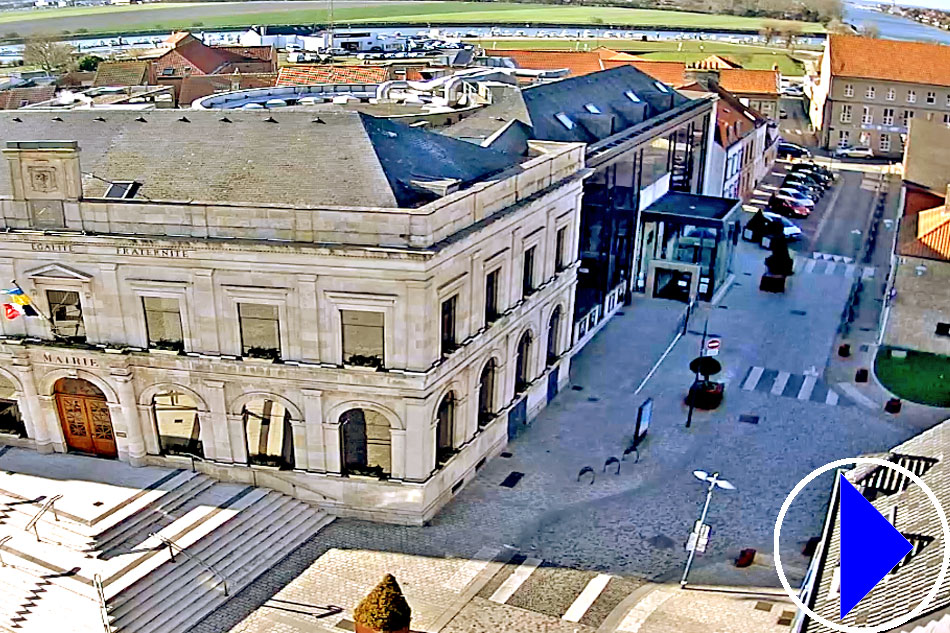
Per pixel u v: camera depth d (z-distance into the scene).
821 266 79.62
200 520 39.31
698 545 36.34
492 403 46.81
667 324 66.00
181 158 42.12
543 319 50.97
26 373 42.53
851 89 130.50
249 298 39.09
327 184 39.47
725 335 64.06
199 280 39.22
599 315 64.25
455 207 39.09
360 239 37.38
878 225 93.06
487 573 38.34
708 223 68.12
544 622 35.47
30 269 41.00
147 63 115.62
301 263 37.88
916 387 56.38
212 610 35.84
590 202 58.03
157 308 40.50
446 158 44.75
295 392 40.19
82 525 38.00
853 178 115.94
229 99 71.06
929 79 126.88
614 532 41.34
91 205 39.25
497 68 92.50
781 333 64.56
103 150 43.28
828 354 61.19
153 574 36.09
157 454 42.94
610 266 64.81
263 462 41.94
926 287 59.59
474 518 42.22
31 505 39.44
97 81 111.06
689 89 91.62
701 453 48.31
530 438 49.66
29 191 39.62
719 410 53.12
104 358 41.09
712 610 36.09
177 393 41.72
